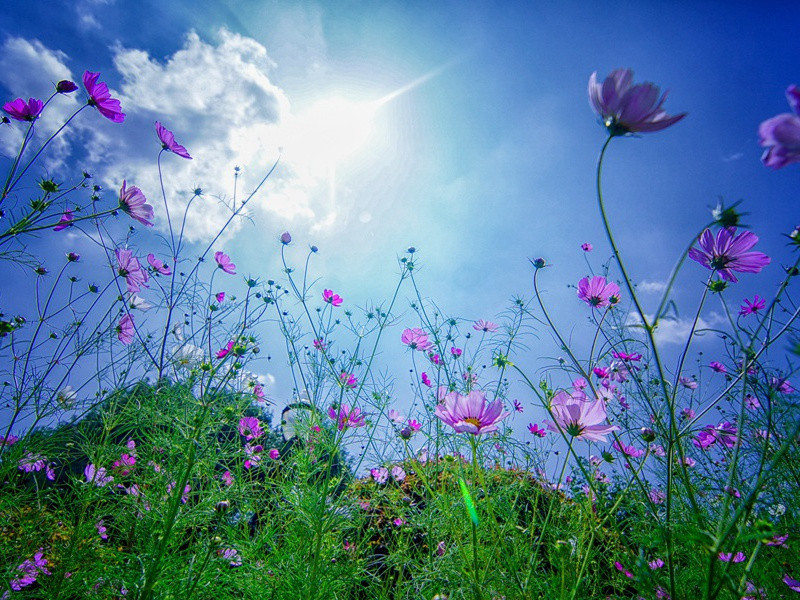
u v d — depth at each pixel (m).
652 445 0.72
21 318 0.93
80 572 0.80
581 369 0.59
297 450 1.00
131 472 0.94
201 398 0.86
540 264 0.80
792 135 0.31
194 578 0.73
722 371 0.88
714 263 0.54
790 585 0.58
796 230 0.49
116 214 0.77
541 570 0.70
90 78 0.76
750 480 0.54
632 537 0.66
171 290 1.01
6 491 0.88
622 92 0.44
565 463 0.59
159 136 1.01
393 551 0.88
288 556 0.84
